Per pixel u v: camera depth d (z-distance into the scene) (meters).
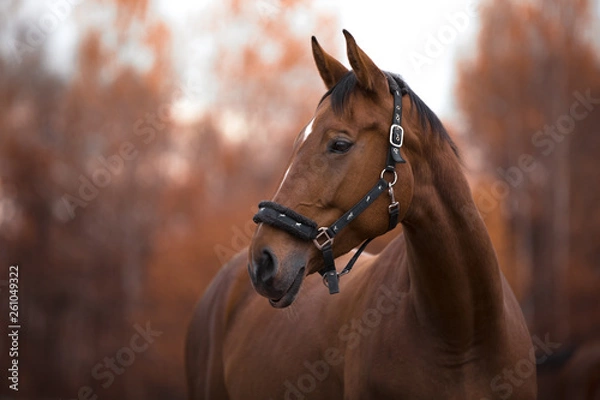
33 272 21.94
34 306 21.80
